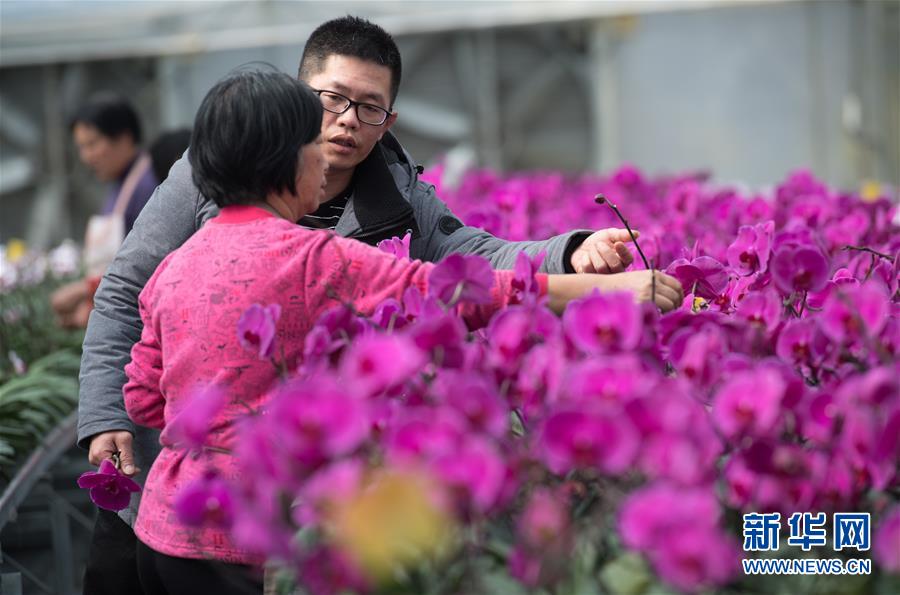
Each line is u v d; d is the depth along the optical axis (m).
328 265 4.03
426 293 4.00
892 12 24.70
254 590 4.09
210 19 26.78
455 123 26.61
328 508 2.93
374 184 5.62
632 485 3.12
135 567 5.38
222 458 3.96
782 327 3.80
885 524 2.84
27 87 27.78
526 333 3.38
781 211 8.06
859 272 5.59
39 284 12.89
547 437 2.89
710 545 2.67
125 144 11.12
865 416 3.01
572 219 10.38
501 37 26.38
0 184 27.97
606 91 25.67
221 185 4.22
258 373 3.99
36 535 8.98
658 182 12.41
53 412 7.99
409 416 3.00
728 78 25.11
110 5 27.25
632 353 3.33
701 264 4.46
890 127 24.81
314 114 4.29
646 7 25.36
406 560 2.88
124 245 5.41
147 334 4.43
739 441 3.18
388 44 5.61
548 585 2.92
